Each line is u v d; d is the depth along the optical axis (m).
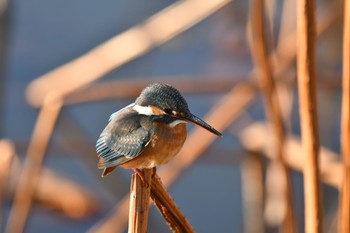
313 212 9.09
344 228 9.15
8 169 13.22
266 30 10.76
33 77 22.09
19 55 22.80
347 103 9.00
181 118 9.29
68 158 19.62
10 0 14.26
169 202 8.02
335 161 13.09
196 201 19.75
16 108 21.33
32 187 12.39
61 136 15.64
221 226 19.11
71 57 22.81
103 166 9.59
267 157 13.83
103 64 13.01
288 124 13.59
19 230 12.38
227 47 21.62
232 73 21.58
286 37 13.89
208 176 20.25
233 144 18.84
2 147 13.43
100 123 20.06
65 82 13.24
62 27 24.14
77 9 24.94
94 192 16.80
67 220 16.30
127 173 18.11
